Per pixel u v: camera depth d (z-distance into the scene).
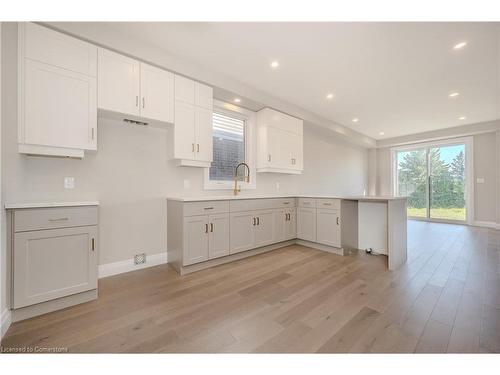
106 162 2.44
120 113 2.21
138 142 2.66
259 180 3.98
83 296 1.87
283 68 2.81
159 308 1.78
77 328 1.52
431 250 3.36
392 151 6.85
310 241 3.63
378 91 3.46
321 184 5.44
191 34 2.19
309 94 3.58
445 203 5.96
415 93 3.52
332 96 3.66
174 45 2.37
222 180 3.54
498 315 1.64
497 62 2.64
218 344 1.37
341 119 4.88
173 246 2.70
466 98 3.72
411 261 2.89
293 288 2.15
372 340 1.39
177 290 2.11
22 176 1.87
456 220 5.75
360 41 2.28
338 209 3.24
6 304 1.53
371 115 4.62
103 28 2.06
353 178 6.55
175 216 2.66
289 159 3.98
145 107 2.36
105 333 1.47
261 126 3.75
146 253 2.72
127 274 2.50
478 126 5.12
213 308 1.78
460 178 5.71
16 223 1.57
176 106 2.61
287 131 3.95
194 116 2.76
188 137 2.71
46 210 1.68
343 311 1.73
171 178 2.93
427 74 2.94
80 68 1.97
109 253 2.46
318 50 2.43
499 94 3.56
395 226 2.67
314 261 2.95
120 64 2.20
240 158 3.79
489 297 1.92
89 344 1.36
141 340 1.40
